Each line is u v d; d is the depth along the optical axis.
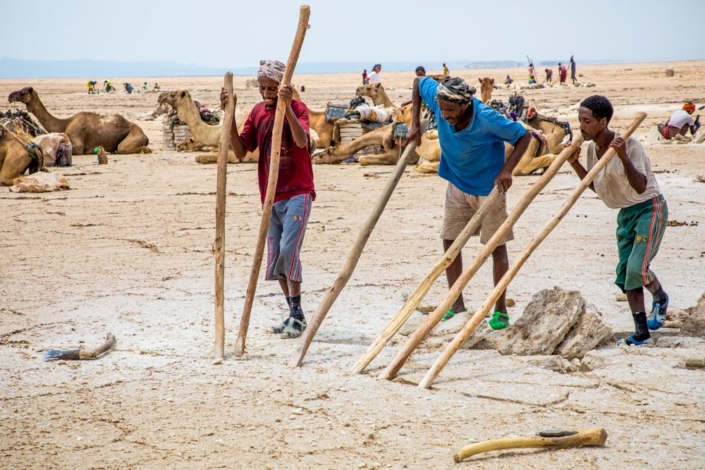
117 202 14.27
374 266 8.88
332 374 5.37
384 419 4.60
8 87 112.94
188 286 8.09
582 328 5.95
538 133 16.73
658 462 4.02
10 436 4.45
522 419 4.57
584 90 62.44
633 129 5.74
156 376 5.39
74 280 8.38
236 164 20.72
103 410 4.80
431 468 3.99
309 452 4.19
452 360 5.69
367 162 19.62
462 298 6.82
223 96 6.09
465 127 5.86
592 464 4.00
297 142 6.09
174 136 25.33
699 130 25.69
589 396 4.92
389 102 23.78
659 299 6.36
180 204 13.95
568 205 5.55
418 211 12.73
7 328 6.64
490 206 5.77
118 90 100.62
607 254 9.22
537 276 8.23
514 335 5.98
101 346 5.94
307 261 9.20
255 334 6.45
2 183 16.91
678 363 5.53
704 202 12.74
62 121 24.17
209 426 4.54
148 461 4.12
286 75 5.77
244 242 10.42
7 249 10.11
